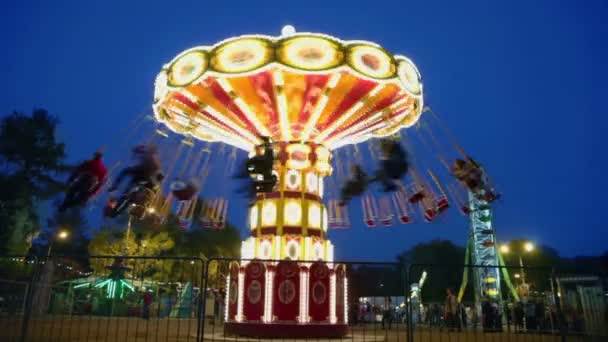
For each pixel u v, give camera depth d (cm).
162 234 3697
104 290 2120
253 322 1441
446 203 1736
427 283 4759
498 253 2927
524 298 2053
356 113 1590
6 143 3497
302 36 1355
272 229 1552
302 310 1434
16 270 2336
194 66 1405
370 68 1386
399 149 1711
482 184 1634
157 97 1559
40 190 3584
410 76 1519
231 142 1808
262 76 1419
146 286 2228
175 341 1269
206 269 988
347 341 1367
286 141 1623
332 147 1728
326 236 1631
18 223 3438
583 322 1249
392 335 1659
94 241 3591
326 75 1398
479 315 2109
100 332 1472
